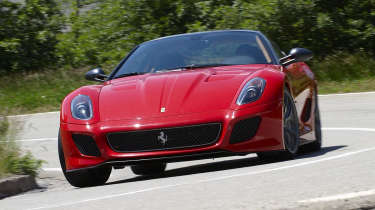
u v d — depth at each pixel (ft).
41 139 86.79
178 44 54.95
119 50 153.07
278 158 45.75
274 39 146.61
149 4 155.63
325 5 154.92
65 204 33.45
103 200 32.86
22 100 125.49
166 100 44.52
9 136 54.29
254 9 147.43
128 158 43.21
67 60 162.09
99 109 45.52
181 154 42.63
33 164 53.93
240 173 38.17
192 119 42.63
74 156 45.47
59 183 53.57
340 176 32.53
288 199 27.91
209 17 154.20
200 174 41.55
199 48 53.57
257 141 43.24
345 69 134.31
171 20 155.63
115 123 43.73
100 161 44.16
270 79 45.29
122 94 46.60
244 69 48.39
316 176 33.19
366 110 87.40
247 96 43.80
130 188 37.99
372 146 48.21
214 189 32.22
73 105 46.78
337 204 26.71
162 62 52.85
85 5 170.91
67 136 45.50
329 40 151.02
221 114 42.80
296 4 147.02
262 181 33.22
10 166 51.55
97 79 54.75
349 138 63.41
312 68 136.67
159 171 57.82
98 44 158.61
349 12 153.58
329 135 68.39
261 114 43.16
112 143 43.78
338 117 83.61
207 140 42.78
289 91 47.75
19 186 48.19
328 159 40.16
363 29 153.07
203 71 48.93
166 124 42.60
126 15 156.66
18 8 167.94
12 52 162.09
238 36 54.70
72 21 168.25
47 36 166.61
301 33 149.59
